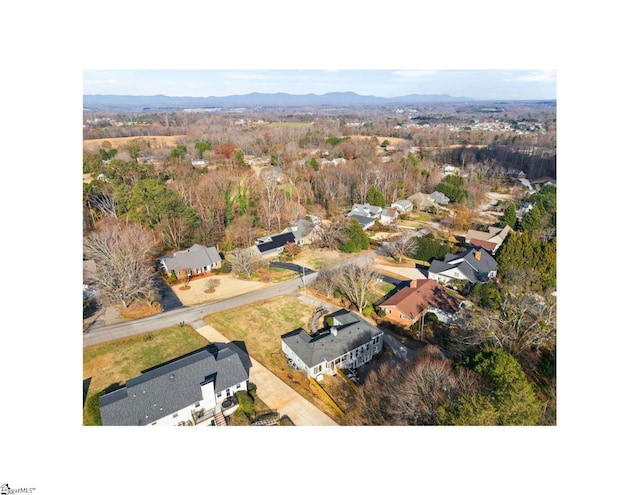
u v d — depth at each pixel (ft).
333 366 90.43
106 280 119.14
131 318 112.47
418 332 104.99
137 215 162.91
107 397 75.41
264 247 159.02
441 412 69.67
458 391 72.28
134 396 74.79
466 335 98.73
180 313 115.24
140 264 130.21
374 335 95.40
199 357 84.43
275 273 143.02
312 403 81.15
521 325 92.99
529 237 127.34
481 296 113.09
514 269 118.52
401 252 155.22
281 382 87.15
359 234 164.55
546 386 78.38
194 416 76.64
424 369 77.82
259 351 97.66
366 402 80.12
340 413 78.48
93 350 97.86
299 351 90.63
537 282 113.29
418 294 115.55
